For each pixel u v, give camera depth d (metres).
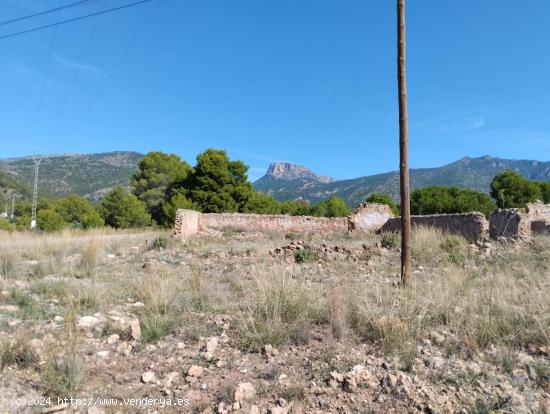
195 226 25.64
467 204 37.97
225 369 4.33
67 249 13.47
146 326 5.31
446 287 6.55
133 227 38.84
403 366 4.25
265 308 5.62
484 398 3.62
